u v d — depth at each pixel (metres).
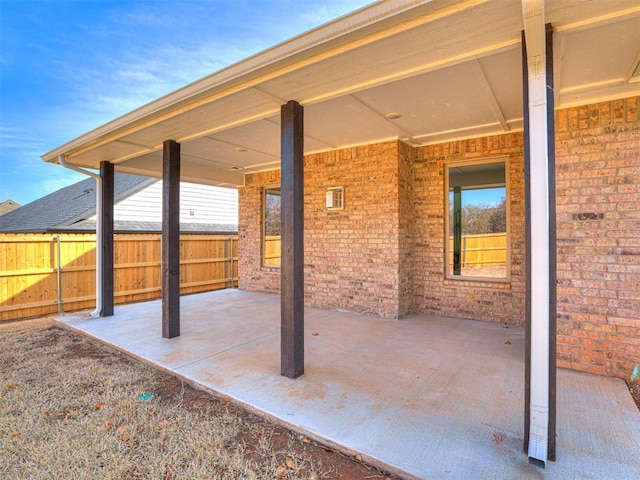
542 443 2.21
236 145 6.00
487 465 2.24
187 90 3.50
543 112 2.20
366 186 6.09
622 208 3.45
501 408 2.93
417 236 6.18
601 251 3.54
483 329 5.15
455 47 2.60
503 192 5.52
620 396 3.11
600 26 2.34
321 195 6.69
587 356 3.61
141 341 4.80
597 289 3.56
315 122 4.89
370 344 4.53
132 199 11.33
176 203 5.02
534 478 2.12
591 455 2.32
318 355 4.16
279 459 2.41
